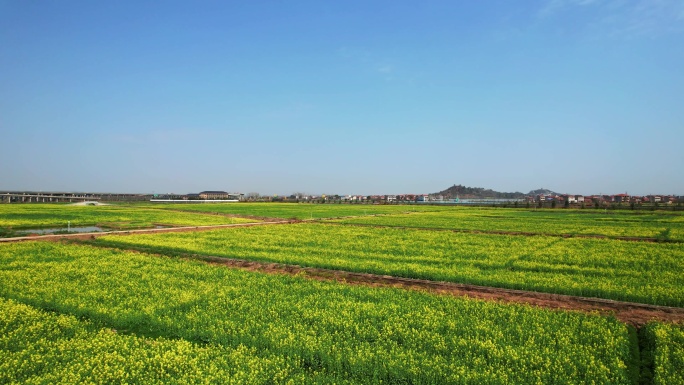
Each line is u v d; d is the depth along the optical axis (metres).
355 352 12.50
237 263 28.34
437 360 11.74
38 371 11.35
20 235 43.78
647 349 13.51
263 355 12.45
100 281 21.61
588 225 61.06
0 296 18.52
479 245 38.03
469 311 16.75
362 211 105.19
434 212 102.81
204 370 11.38
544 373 11.10
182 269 24.97
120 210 93.19
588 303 19.23
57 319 15.40
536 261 29.36
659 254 32.19
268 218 77.81
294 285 21.20
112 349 12.77
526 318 15.73
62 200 178.25
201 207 120.12
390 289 20.56
